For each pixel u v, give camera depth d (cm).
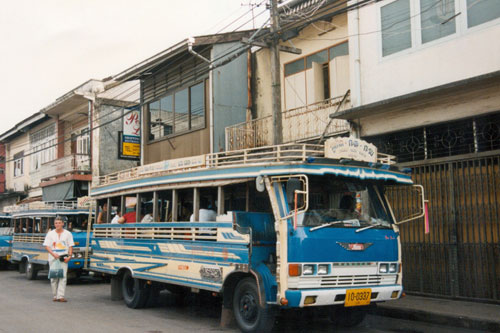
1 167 3688
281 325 842
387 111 1119
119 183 1076
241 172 766
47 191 2878
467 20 1003
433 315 854
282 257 671
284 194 711
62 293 1112
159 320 877
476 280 966
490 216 952
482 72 973
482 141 976
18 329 797
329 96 1463
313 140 1371
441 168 1038
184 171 877
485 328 785
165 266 901
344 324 826
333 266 692
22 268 1725
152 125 2033
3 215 1989
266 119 1552
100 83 2606
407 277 1083
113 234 1080
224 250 766
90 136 2550
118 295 1112
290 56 1588
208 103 1703
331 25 1458
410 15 1105
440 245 1027
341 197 744
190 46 1648
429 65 1062
